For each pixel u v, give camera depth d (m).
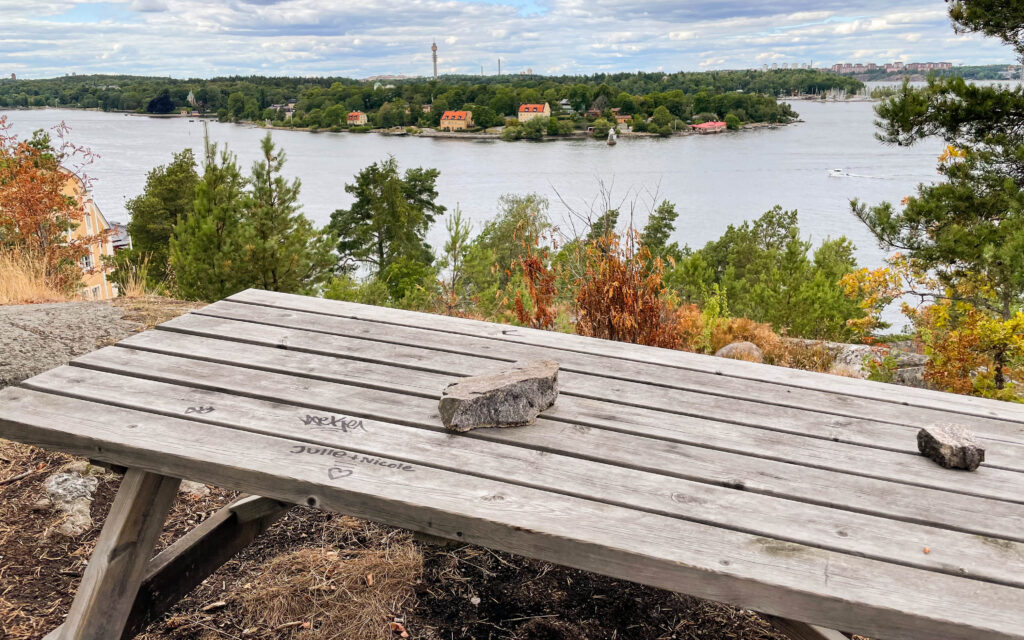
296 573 2.42
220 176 7.67
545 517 1.42
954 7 9.73
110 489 2.90
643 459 1.68
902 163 137.25
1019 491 1.60
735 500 1.52
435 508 1.44
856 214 9.34
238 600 2.29
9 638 2.02
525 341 2.53
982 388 6.58
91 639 1.74
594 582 2.48
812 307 11.14
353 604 2.27
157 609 1.99
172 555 2.05
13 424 1.76
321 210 92.00
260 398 1.95
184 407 1.87
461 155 149.25
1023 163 8.88
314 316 2.73
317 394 1.98
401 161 137.62
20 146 8.84
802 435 1.85
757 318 12.20
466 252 8.62
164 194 36.25
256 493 1.58
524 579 2.48
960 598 1.23
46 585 2.28
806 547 1.37
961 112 9.28
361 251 41.44
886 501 1.54
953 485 1.61
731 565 1.30
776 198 99.31
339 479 1.53
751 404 2.05
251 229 7.35
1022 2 9.06
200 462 1.60
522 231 5.36
